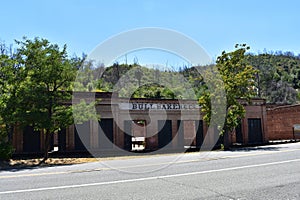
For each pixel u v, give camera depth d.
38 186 8.01
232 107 23.02
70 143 21.11
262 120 29.61
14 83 15.55
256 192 6.71
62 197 6.66
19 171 11.88
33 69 15.75
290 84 76.50
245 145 25.83
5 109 15.04
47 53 16.06
